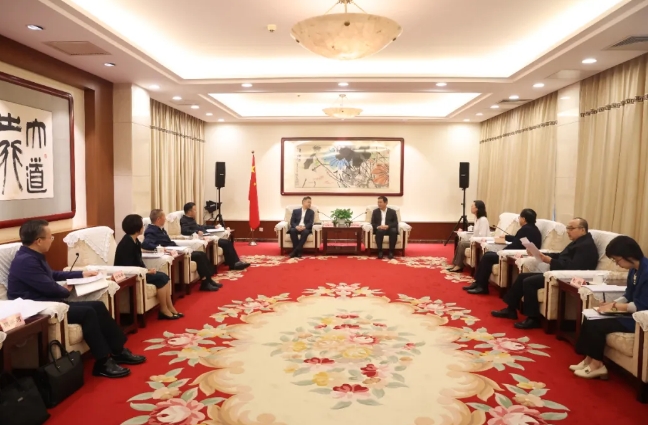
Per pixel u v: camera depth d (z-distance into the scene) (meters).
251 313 4.83
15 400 2.44
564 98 6.57
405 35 5.12
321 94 8.60
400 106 9.91
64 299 3.51
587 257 4.26
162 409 2.79
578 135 6.17
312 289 5.90
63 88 5.52
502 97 7.40
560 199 6.69
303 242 8.48
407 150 10.50
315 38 3.67
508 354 3.72
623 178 5.21
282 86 6.55
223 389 3.07
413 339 4.06
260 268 7.30
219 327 4.37
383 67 6.56
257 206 9.98
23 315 2.77
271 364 3.49
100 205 6.13
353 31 3.54
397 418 2.70
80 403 2.85
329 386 3.12
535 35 5.11
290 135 10.51
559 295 4.07
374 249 9.08
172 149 8.44
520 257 4.93
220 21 4.71
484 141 10.09
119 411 2.76
